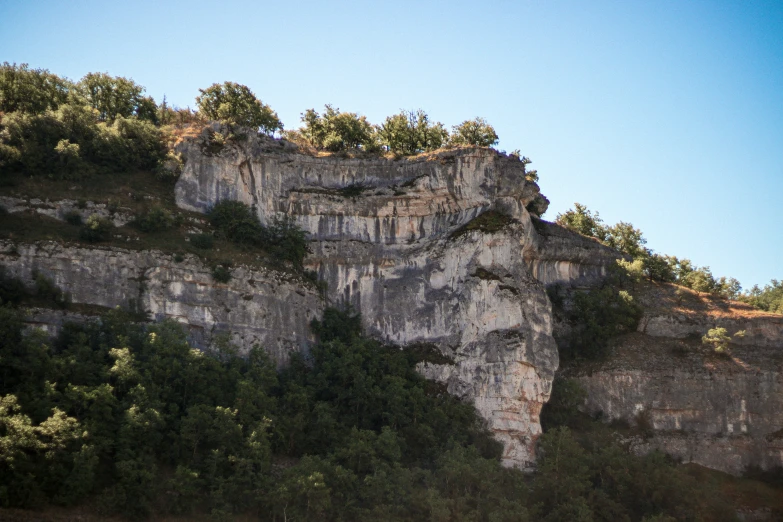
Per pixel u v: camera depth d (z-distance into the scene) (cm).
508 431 8825
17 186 8956
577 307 10594
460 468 7656
